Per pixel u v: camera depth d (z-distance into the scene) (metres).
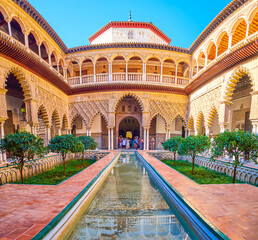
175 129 13.88
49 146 5.96
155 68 13.47
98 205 3.51
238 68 6.94
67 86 11.17
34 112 7.93
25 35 7.52
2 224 2.33
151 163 6.98
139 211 3.24
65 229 2.51
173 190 3.73
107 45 11.27
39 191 3.72
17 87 9.80
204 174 6.21
